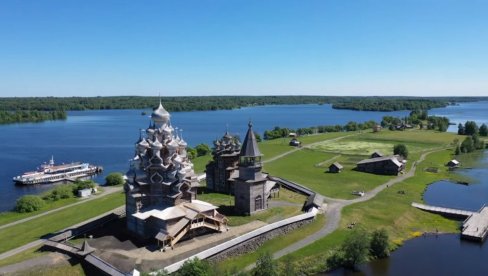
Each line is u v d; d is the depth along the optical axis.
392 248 71.12
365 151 171.88
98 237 68.69
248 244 67.12
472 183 119.38
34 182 133.00
